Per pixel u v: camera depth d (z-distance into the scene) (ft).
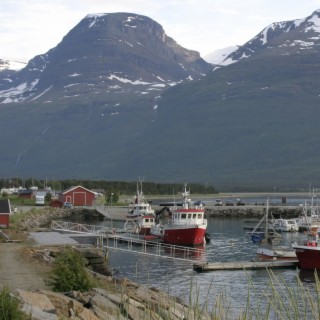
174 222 383.24
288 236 464.65
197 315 44.65
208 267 258.57
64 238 299.17
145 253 290.97
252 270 263.29
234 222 599.16
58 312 107.34
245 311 43.88
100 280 165.48
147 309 47.26
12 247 250.98
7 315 85.35
